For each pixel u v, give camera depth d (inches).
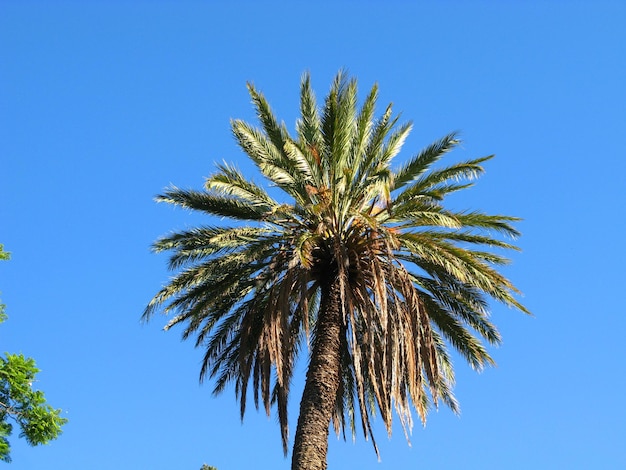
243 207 769.6
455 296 817.5
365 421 716.7
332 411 717.3
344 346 846.5
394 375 703.1
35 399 829.8
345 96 776.3
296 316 807.1
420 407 709.3
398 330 722.2
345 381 869.8
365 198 761.0
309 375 728.3
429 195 718.5
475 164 740.0
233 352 848.9
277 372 707.4
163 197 767.7
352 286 770.8
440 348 859.4
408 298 738.2
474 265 727.1
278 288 753.0
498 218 754.2
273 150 762.2
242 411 746.2
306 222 780.0
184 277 761.6
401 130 826.2
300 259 675.4
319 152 777.6
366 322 724.7
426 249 738.2
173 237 756.0
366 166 781.9
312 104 800.3
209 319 841.5
